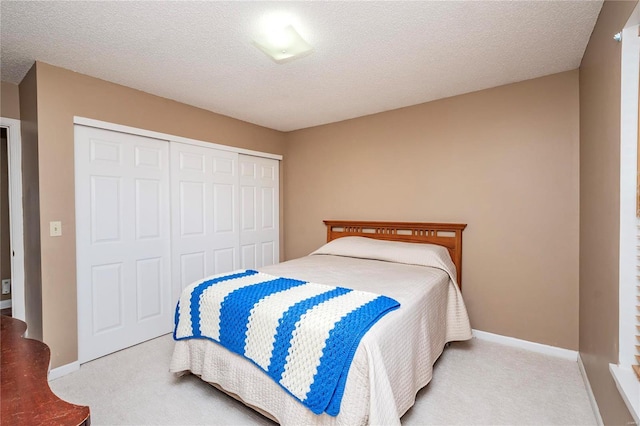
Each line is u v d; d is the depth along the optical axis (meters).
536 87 2.58
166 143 3.04
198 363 1.99
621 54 1.35
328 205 3.97
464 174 2.94
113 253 2.65
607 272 1.57
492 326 2.80
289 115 3.60
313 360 1.42
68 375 2.26
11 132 2.56
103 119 2.56
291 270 2.55
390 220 3.43
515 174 2.68
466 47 2.09
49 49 2.08
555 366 2.31
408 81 2.65
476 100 2.87
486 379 2.13
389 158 3.43
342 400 1.33
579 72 2.37
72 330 2.36
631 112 1.33
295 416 1.46
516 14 1.72
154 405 1.88
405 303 1.78
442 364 2.34
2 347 1.10
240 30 1.87
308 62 2.29
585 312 2.13
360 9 1.67
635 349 1.33
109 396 1.98
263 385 1.62
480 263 2.86
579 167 2.39
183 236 3.16
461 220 2.97
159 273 2.99
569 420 1.72
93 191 2.53
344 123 3.80
